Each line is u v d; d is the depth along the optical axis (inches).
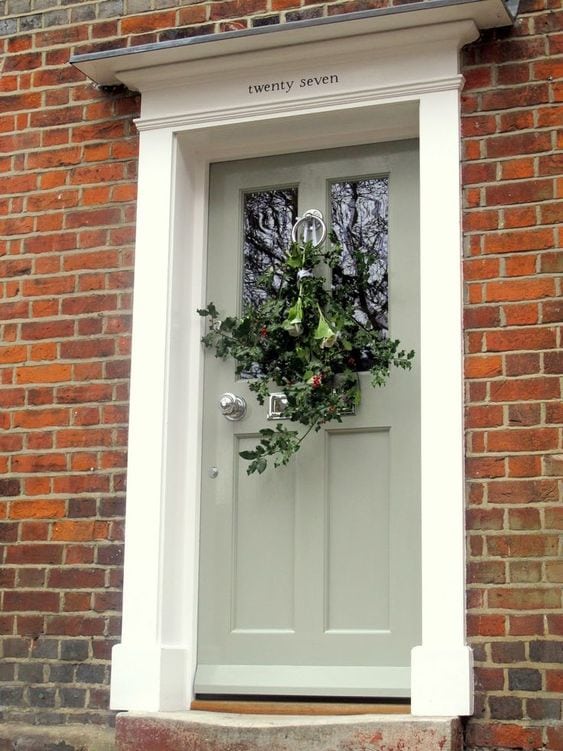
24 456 179.0
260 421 177.2
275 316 174.7
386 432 171.3
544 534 152.0
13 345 183.0
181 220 181.8
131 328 177.8
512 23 166.2
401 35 168.2
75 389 178.5
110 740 164.9
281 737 148.0
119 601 170.1
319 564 170.2
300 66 175.8
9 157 189.9
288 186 183.9
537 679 148.6
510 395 156.9
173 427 174.6
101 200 183.5
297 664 168.6
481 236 162.4
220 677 170.6
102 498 173.9
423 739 143.4
